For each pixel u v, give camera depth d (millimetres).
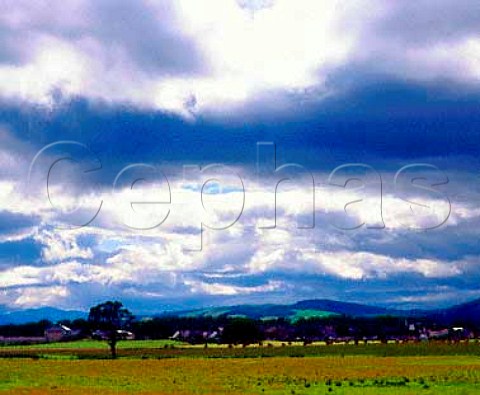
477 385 63531
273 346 182500
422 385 63969
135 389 63500
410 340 196375
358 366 96188
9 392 61188
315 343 197125
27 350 171750
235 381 71750
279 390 60594
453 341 181375
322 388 61906
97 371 92125
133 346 189000
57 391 61969
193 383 69812
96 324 155750
